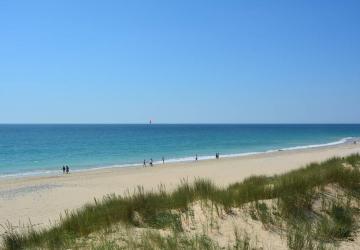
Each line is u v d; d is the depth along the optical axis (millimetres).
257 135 149375
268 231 9297
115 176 37438
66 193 26781
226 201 10773
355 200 12000
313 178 13172
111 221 9633
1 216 19078
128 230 8891
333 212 10453
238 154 66375
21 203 23156
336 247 8500
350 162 20375
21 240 8961
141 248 7617
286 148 79750
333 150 63344
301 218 10016
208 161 52219
